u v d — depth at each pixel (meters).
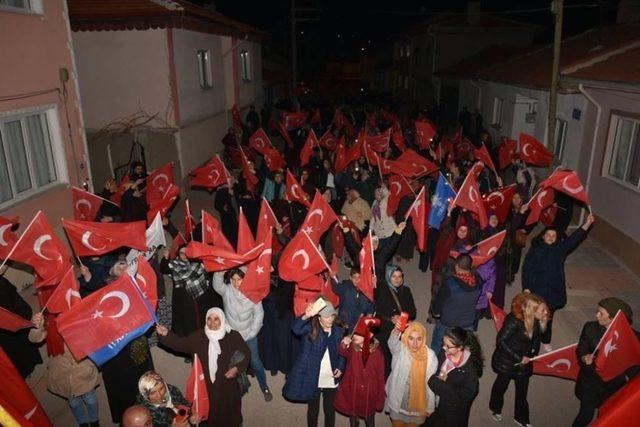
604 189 11.52
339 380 5.19
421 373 4.77
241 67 25.05
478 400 6.50
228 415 5.14
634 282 9.80
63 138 9.90
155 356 7.44
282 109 31.19
